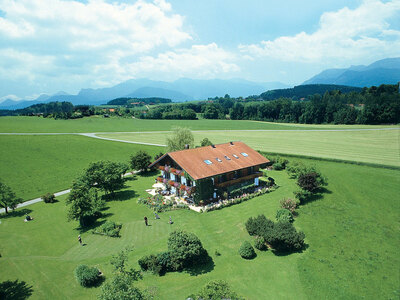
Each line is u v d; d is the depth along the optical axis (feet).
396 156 221.25
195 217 128.16
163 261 86.69
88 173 159.84
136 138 352.49
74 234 119.85
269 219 118.01
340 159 210.59
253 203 142.20
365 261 89.25
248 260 91.40
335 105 510.17
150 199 154.51
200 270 86.99
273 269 85.35
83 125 463.01
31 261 95.86
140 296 64.23
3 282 83.71
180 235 91.61
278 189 163.12
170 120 595.88
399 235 104.68
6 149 268.82
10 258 98.78
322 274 82.69
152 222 125.90
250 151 180.96
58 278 84.94
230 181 154.40
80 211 123.34
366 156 224.12
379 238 103.19
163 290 76.74
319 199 141.49
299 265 86.99
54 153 269.03
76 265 92.22
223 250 98.22
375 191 146.00
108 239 111.55
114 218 133.49
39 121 492.13
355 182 160.76
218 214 129.90
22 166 230.48
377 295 73.77
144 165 220.02
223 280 74.28
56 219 139.44
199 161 151.64
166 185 174.29
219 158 160.56
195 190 142.00
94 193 142.51
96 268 84.79
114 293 61.41
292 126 477.36
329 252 94.63
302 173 168.45
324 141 307.99
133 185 189.67
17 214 147.74
